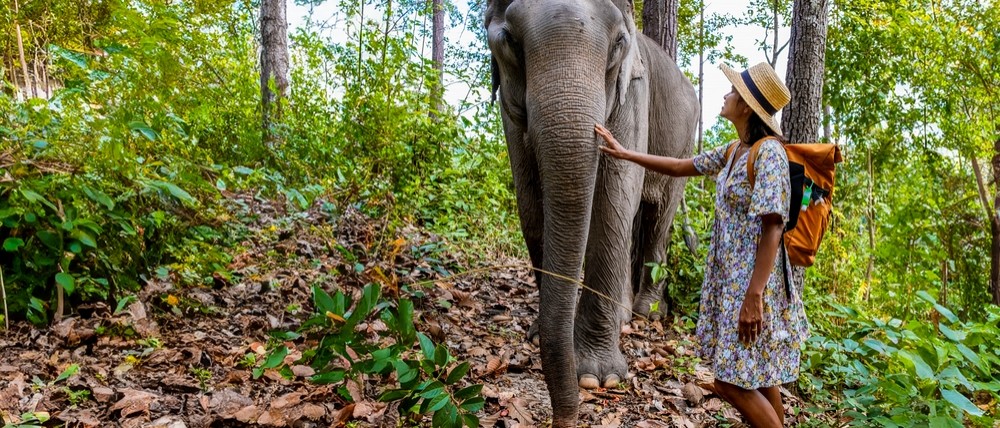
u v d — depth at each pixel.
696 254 6.55
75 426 2.85
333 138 7.69
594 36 3.18
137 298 3.96
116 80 4.38
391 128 7.59
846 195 10.15
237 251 5.24
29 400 2.94
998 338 4.12
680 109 5.55
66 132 3.84
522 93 3.54
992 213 7.81
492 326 4.96
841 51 9.80
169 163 4.41
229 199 5.55
